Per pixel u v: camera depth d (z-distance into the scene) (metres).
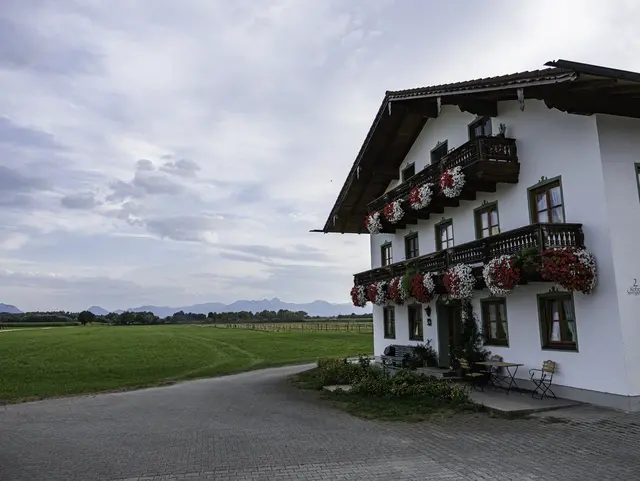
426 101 16.66
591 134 12.05
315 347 41.28
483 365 15.42
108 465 7.77
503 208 15.19
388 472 7.07
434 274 17.08
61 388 19.44
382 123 19.45
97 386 19.98
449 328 19.23
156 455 8.36
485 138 14.34
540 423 10.18
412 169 21.05
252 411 12.97
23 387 19.72
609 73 10.70
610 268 11.45
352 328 76.94
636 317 11.39
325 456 8.05
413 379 14.85
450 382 14.48
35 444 9.45
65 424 11.65
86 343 46.62
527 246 12.65
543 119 13.62
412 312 21.48
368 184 22.92
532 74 11.67
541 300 13.59
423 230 20.36
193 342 47.78
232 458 8.06
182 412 13.14
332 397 14.75
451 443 8.77
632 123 12.31
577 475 6.74
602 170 11.74
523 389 14.04
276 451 8.48
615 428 9.40
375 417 11.50
